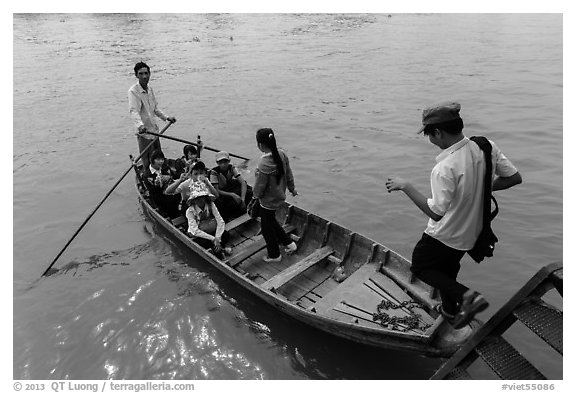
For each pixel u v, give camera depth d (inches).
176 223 278.4
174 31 1055.6
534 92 511.2
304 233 253.1
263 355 196.5
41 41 984.9
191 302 229.6
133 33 1050.7
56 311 228.4
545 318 116.9
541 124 420.5
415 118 461.1
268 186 209.8
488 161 124.9
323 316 180.2
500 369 125.8
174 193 267.7
